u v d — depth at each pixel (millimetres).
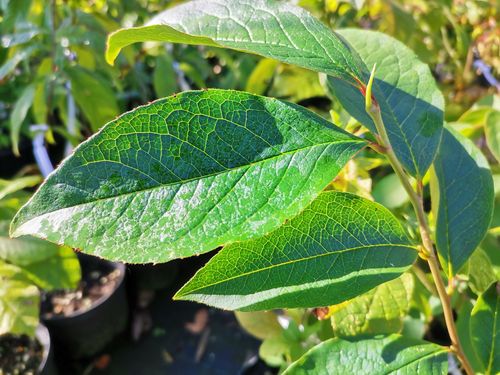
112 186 96
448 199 157
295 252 124
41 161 450
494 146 203
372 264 128
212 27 116
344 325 182
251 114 103
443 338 324
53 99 433
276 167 102
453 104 347
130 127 97
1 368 345
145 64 542
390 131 145
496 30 349
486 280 198
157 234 97
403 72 158
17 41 345
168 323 440
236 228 99
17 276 318
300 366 146
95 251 94
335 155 104
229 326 437
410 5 355
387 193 228
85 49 371
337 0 322
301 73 317
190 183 99
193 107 100
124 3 427
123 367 414
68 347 398
